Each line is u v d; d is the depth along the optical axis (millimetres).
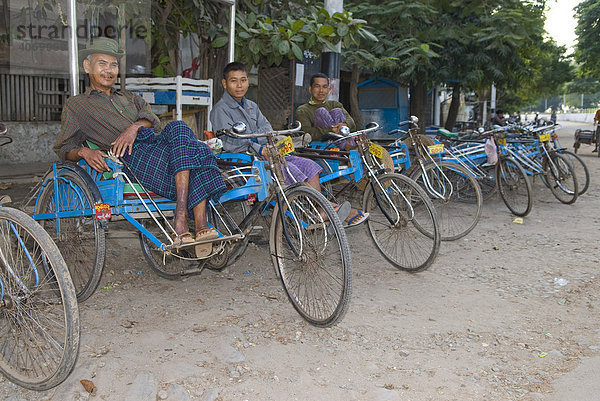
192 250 3807
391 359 3074
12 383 2738
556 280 4461
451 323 3590
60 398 2582
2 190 6938
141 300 3861
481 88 14086
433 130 10992
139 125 3521
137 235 4336
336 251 3613
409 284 4348
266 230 5125
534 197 8219
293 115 8273
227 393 2672
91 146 3672
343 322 3555
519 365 3033
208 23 6902
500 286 4340
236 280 4371
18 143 9289
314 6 8086
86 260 3854
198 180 3375
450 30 11961
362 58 10070
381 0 11133
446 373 2928
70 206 3707
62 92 9758
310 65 8477
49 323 2947
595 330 3500
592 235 5949
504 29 11742
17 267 2729
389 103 14219
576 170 11141
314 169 4215
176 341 3199
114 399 2590
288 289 3631
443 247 5453
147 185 3428
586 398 2678
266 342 3244
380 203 4527
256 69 11219
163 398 2605
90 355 2986
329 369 2945
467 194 7188
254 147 4039
